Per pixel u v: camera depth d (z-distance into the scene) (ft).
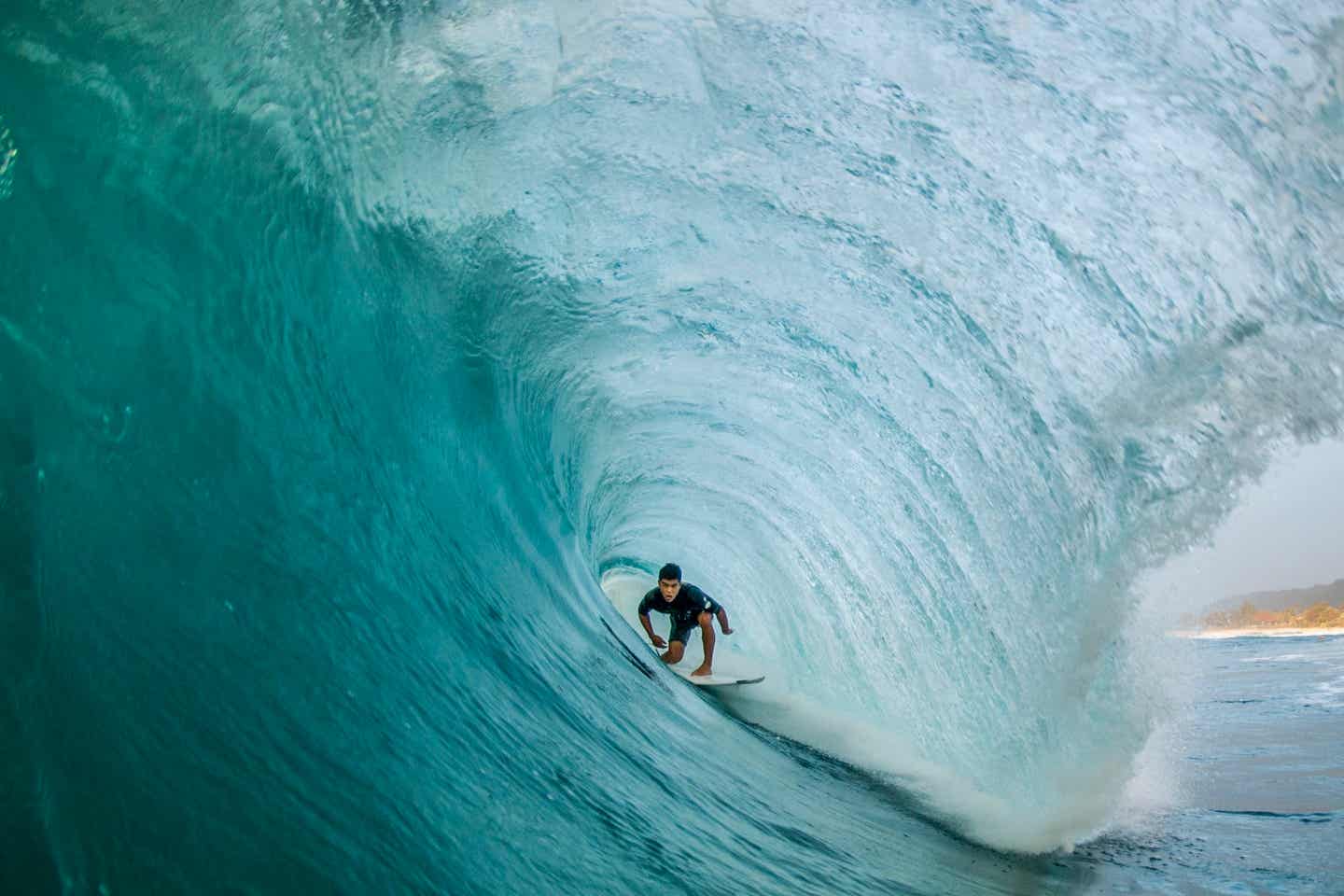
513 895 5.03
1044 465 15.58
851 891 7.83
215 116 8.02
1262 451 13.93
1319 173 13.05
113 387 5.66
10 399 4.88
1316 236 13.20
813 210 15.17
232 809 4.20
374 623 6.95
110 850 3.55
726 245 15.76
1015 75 13.97
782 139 14.73
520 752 7.16
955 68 14.10
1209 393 14.16
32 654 4.07
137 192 6.74
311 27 9.69
